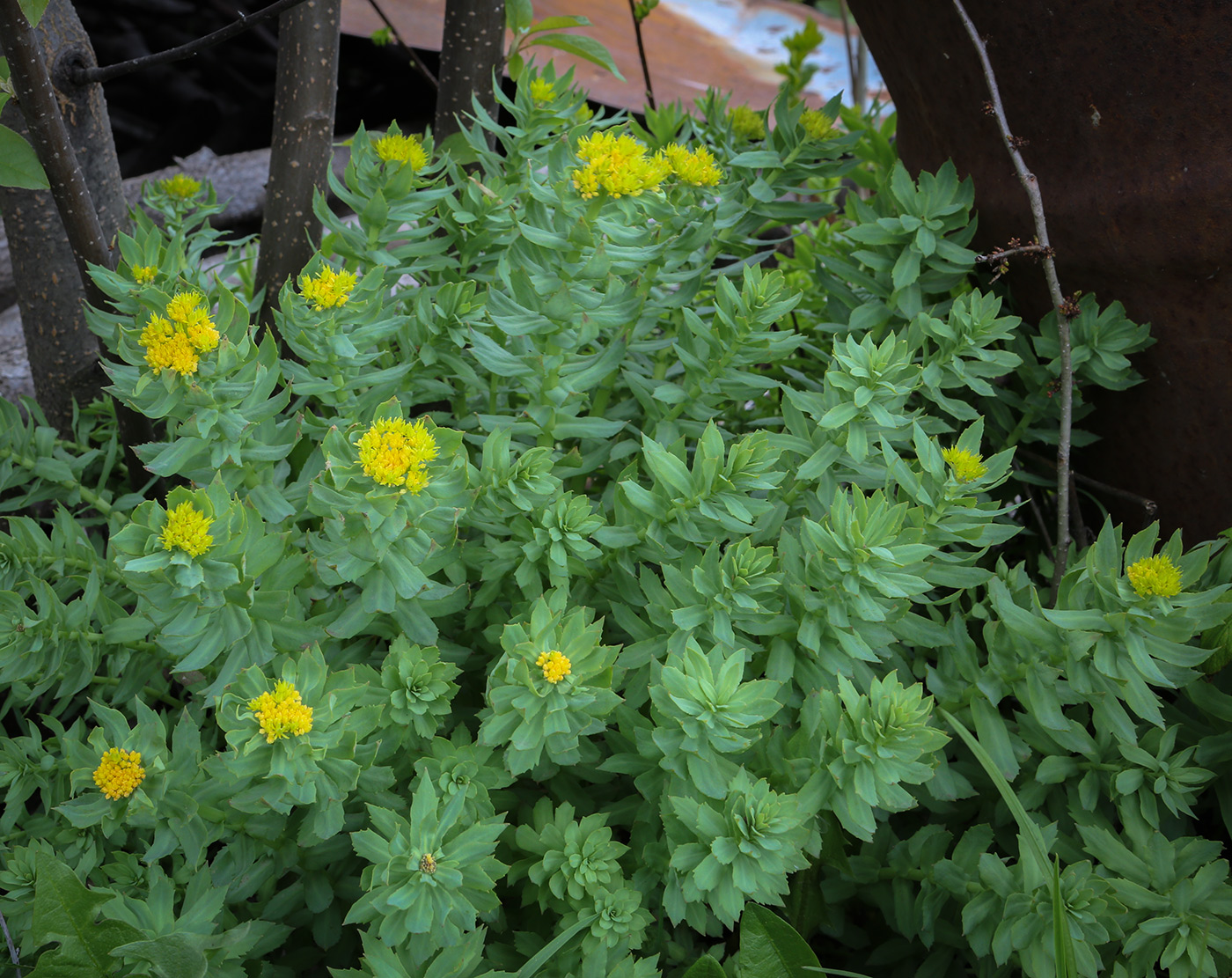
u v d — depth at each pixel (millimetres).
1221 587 485
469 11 730
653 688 446
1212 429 605
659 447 492
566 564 502
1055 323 633
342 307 520
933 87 668
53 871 415
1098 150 579
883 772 451
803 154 677
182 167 1138
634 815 514
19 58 495
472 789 457
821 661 504
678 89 1293
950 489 521
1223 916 488
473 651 572
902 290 655
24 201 675
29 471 632
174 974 421
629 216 565
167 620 447
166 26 1520
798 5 1622
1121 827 566
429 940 423
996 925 489
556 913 505
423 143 661
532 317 530
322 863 502
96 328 528
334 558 455
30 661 516
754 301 535
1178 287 582
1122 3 526
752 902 460
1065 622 491
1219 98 521
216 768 418
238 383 481
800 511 592
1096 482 676
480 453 619
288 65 664
